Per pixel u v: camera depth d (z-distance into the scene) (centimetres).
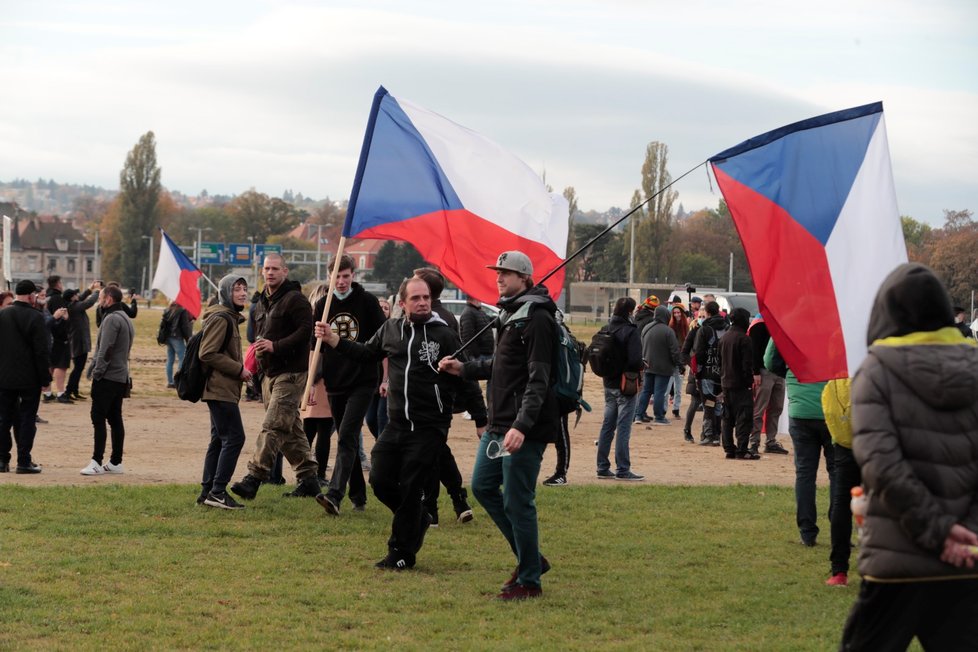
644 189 9881
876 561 455
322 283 1091
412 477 845
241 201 17588
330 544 929
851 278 788
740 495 1235
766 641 682
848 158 800
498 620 723
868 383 458
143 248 14550
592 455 1614
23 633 659
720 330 1775
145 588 773
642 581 839
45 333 1251
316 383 1116
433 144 988
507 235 993
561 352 770
